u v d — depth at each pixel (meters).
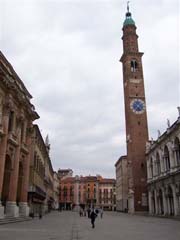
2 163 32.69
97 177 170.25
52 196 123.75
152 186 70.19
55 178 144.25
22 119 41.06
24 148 42.91
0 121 33.28
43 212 72.44
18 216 37.66
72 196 166.25
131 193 77.88
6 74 33.72
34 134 53.34
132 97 85.88
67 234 20.91
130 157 81.44
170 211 57.34
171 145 56.66
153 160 70.06
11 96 35.66
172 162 56.00
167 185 58.69
